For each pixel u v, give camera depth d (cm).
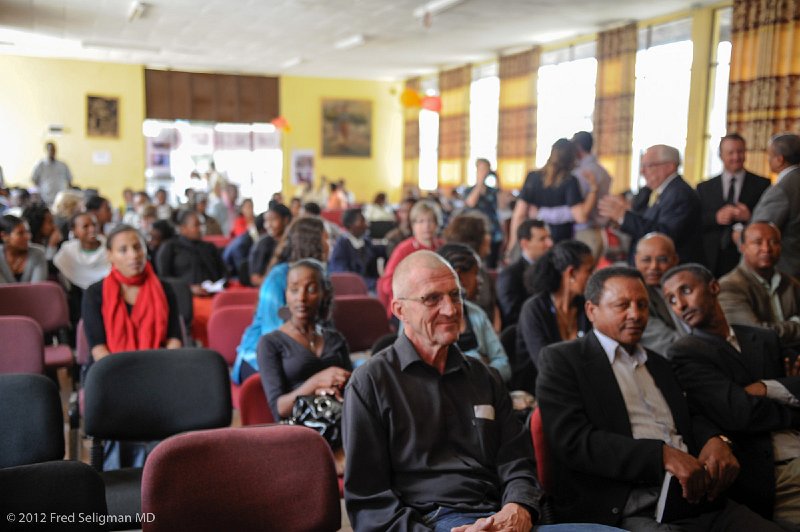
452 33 1070
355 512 189
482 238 403
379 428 194
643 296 233
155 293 336
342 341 293
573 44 1083
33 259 470
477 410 204
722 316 266
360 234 670
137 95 1416
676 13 911
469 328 307
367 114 1628
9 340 310
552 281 315
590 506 224
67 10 953
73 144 1380
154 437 254
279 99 1551
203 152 1509
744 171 437
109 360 253
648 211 409
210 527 175
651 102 973
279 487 181
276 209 527
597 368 233
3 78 1320
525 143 1182
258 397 281
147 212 751
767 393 247
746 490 238
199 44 1187
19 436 211
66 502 164
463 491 193
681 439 232
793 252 389
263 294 332
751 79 786
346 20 993
